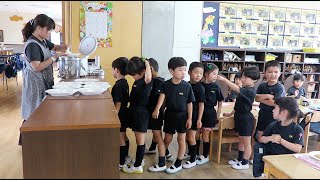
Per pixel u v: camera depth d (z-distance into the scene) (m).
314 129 2.85
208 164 2.54
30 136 1.21
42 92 2.37
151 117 2.46
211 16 3.93
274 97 2.46
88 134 1.26
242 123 2.58
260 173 1.88
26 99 2.34
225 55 4.66
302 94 3.24
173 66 2.18
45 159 1.23
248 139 2.57
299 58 4.13
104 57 2.30
